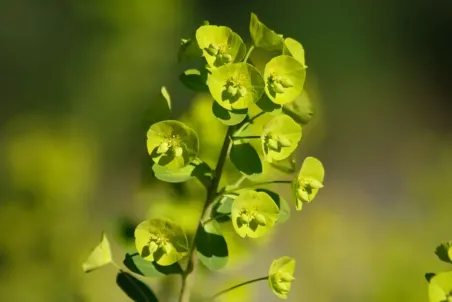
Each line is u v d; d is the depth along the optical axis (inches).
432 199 52.9
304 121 29.0
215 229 28.5
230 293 33.3
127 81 61.5
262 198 27.9
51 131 46.7
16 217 37.4
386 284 44.5
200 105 31.6
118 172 63.9
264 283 51.4
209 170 28.6
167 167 27.9
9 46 78.2
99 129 61.2
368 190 90.7
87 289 36.7
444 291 27.3
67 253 37.3
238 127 28.4
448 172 55.4
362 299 46.7
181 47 28.5
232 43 27.9
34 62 77.2
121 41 61.7
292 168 29.0
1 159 56.4
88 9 63.6
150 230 27.8
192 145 27.8
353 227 53.9
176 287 32.7
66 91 71.8
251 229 28.0
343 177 92.9
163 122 27.7
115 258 37.0
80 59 70.5
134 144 62.6
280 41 28.3
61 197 38.3
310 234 49.3
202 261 28.4
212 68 27.8
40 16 79.4
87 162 39.5
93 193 40.7
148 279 33.0
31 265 37.2
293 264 28.4
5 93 77.2
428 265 45.3
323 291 47.8
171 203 32.1
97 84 61.6
